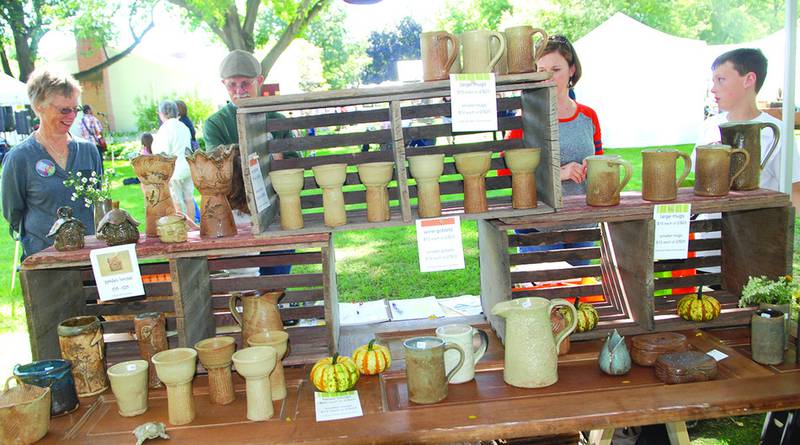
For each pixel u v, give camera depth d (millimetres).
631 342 1982
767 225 2125
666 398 1630
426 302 2682
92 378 1873
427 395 1682
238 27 12492
